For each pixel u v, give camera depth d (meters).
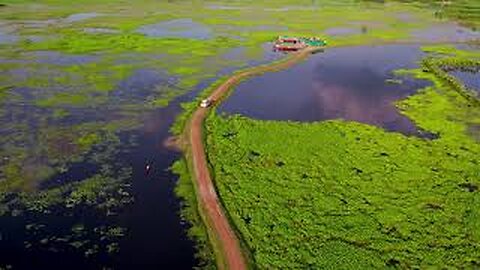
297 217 43.12
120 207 44.72
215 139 58.03
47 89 72.75
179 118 64.12
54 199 45.44
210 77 80.69
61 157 52.91
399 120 65.00
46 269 37.12
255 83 79.69
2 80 76.00
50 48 94.94
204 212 43.97
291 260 37.94
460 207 44.84
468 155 55.12
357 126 61.91
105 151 54.66
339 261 37.78
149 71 82.31
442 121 64.31
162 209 44.66
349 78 82.75
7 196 45.56
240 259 38.34
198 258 38.75
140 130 60.22
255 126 61.44
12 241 39.88
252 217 43.16
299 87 78.19
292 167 51.75
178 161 53.09
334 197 46.22
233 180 49.09
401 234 41.09
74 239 40.38
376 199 45.97
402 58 95.12
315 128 61.16
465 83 80.50
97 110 65.69
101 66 84.25
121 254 38.94
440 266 37.53
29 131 58.78
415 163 52.91
